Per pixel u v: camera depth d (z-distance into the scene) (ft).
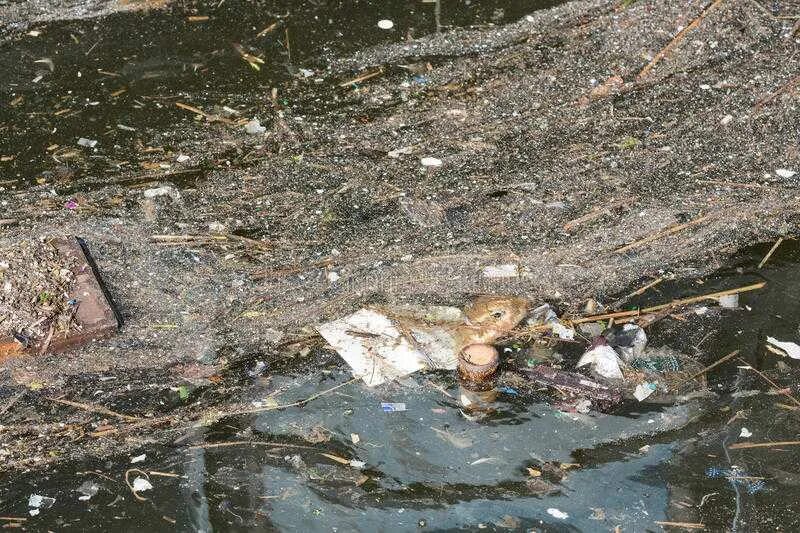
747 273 17.56
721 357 16.97
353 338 17.10
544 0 20.47
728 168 18.47
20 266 17.29
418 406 16.67
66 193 18.29
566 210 18.11
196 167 18.56
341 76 19.54
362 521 16.10
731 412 16.62
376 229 17.97
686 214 18.04
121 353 17.02
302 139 18.83
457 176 18.44
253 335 17.13
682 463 16.35
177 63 19.70
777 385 16.79
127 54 19.80
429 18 20.25
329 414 16.65
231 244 17.81
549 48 19.85
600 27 20.07
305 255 17.74
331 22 20.18
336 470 16.34
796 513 16.08
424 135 18.86
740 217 18.01
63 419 16.63
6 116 19.08
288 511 16.15
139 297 17.39
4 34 20.03
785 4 20.21
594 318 17.24
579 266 17.63
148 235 17.88
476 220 18.04
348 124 18.99
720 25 19.97
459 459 16.39
